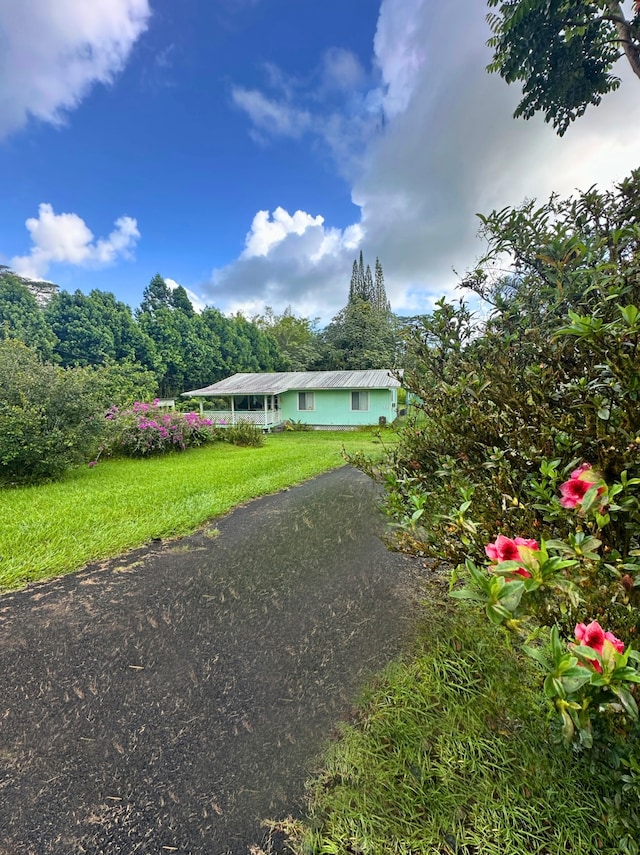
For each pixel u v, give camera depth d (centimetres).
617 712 96
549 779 125
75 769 146
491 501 149
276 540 372
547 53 409
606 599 101
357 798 130
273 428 1764
